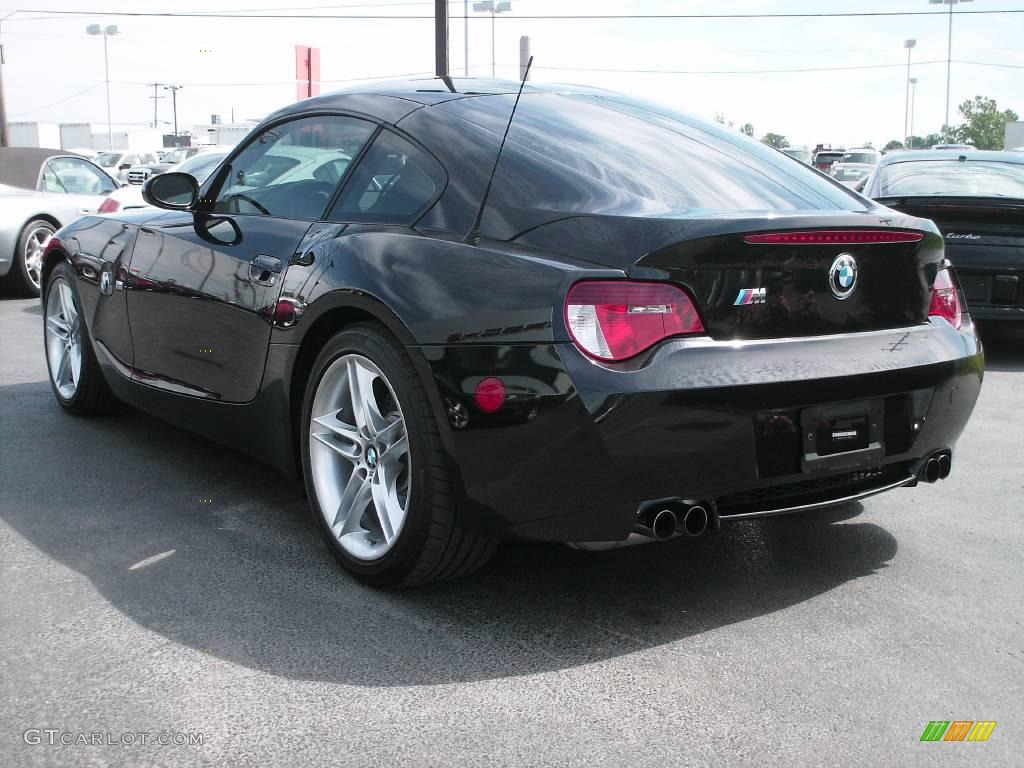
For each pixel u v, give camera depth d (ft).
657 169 8.70
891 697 6.95
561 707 6.73
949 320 8.84
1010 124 167.53
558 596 8.52
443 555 8.00
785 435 7.52
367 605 8.27
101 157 105.29
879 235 7.99
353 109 9.96
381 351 8.05
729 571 9.16
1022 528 10.53
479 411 7.40
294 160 10.36
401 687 6.95
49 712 6.53
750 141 10.23
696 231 7.16
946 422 8.59
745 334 7.43
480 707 6.70
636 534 7.34
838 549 9.80
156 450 12.73
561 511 7.36
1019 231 18.81
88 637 7.60
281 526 10.10
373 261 8.32
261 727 6.40
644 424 7.00
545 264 7.34
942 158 23.95
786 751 6.24
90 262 12.96
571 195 8.00
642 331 7.08
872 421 8.00
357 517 8.73
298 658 7.32
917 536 10.23
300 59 50.80
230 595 8.41
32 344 20.59
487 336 7.37
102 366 13.01
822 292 7.77
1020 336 24.20
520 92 9.94
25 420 14.14
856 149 114.52
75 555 9.23
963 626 8.10
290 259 9.31
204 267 10.47
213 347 10.37
